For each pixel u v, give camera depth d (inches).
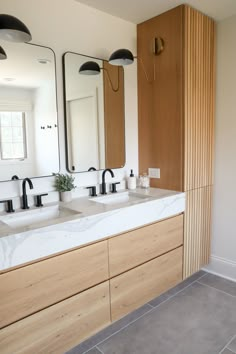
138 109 104.7
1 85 70.9
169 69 92.7
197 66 92.7
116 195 94.1
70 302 65.4
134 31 100.3
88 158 90.7
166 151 97.3
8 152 73.4
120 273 76.2
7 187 74.2
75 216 66.1
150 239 83.9
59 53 81.0
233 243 103.7
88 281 68.4
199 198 100.9
